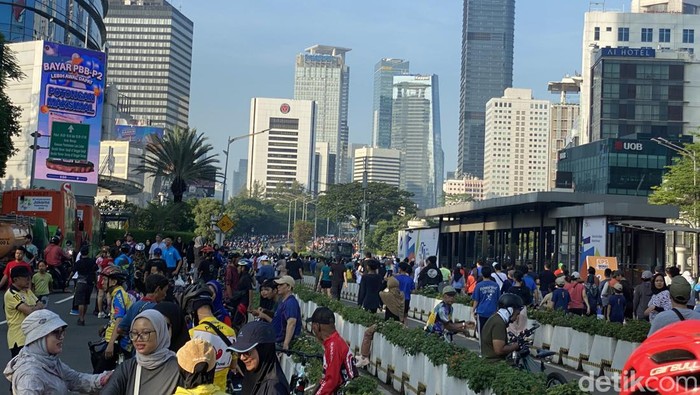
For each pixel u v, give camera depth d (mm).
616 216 39625
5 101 51719
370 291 22375
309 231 184375
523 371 10164
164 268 14398
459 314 26766
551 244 51406
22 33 96812
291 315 12672
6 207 43906
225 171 67375
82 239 50500
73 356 16984
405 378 14742
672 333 5453
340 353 9148
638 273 38812
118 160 173875
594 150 114188
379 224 142000
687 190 63750
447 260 76688
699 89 134250
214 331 7918
